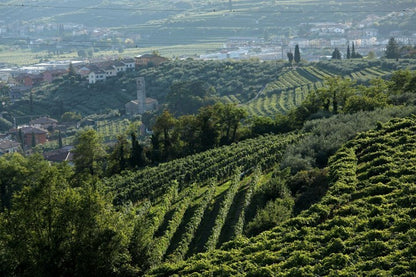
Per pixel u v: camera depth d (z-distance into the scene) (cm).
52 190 5381
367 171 6294
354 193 5894
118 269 5309
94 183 5947
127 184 9981
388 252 4475
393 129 7462
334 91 12569
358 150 7312
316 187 6762
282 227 5500
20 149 18675
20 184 10388
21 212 5194
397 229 4766
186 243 6438
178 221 7175
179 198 8512
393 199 5362
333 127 8756
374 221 4988
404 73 12694
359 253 4569
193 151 12638
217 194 8325
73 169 12100
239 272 4788
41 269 5044
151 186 9338
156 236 7081
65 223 5231
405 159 6272
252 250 5169
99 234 5269
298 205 6612
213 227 6525
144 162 12450
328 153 7919
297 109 12962
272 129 12781
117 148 12575
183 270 5075
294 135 10281
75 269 5169
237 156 9975
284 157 8319
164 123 12562
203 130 12675
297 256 4725
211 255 5331
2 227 5159
